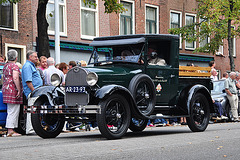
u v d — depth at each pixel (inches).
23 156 238.5
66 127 457.7
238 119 673.6
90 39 862.5
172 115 397.1
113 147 277.4
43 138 365.1
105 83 340.8
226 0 924.6
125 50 381.1
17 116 418.3
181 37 1072.8
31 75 406.9
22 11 746.8
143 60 373.4
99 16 882.1
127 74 358.3
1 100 424.5
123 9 664.4
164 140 323.9
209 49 1005.2
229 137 350.0
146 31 1007.6
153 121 545.0
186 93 411.5
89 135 391.5
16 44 737.0
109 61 384.2
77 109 328.2
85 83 332.2
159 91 385.1
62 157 232.7
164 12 1046.4
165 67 390.0
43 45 583.2
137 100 360.5
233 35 978.1
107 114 331.9
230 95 666.2
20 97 419.2
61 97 354.3
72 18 828.6
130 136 372.8
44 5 580.4
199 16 985.5
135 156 237.5
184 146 284.7
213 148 275.4
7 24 729.0
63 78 429.4
